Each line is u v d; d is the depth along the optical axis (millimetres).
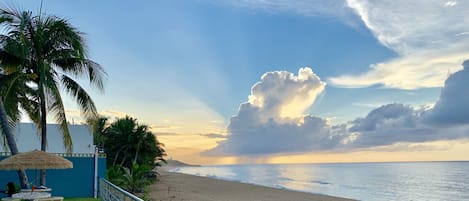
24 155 13758
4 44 16922
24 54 15930
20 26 16062
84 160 22422
